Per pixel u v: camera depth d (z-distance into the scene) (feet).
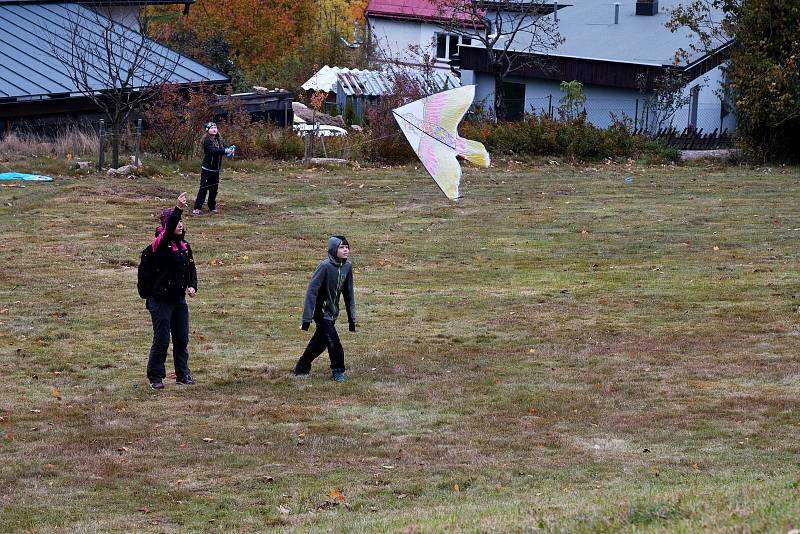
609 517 82.89
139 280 146.72
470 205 321.32
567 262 244.42
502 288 218.38
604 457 116.78
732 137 467.93
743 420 130.72
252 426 129.49
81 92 368.89
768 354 163.43
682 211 309.42
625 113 506.48
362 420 132.46
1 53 404.77
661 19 562.66
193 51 568.41
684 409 135.64
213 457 117.60
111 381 150.20
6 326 181.06
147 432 126.52
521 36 564.30
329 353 152.15
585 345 171.63
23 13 443.73
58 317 188.24
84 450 119.44
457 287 220.02
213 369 157.48
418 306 202.18
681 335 176.76
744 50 433.89
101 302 200.95
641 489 100.17
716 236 270.87
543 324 187.01
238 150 393.09
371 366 159.94
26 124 387.75
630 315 192.03
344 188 347.36
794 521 73.56
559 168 409.49
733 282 216.74
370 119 427.33
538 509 90.17
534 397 142.10
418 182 364.58
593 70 508.53
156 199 310.45
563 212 309.63
